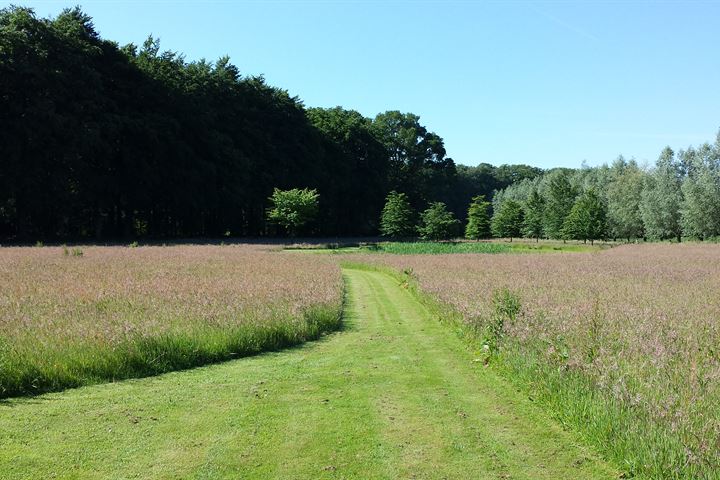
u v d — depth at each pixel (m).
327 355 10.65
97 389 7.96
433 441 6.21
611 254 38.41
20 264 21.66
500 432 6.50
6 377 7.53
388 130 101.81
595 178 95.12
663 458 5.13
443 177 105.19
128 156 49.97
